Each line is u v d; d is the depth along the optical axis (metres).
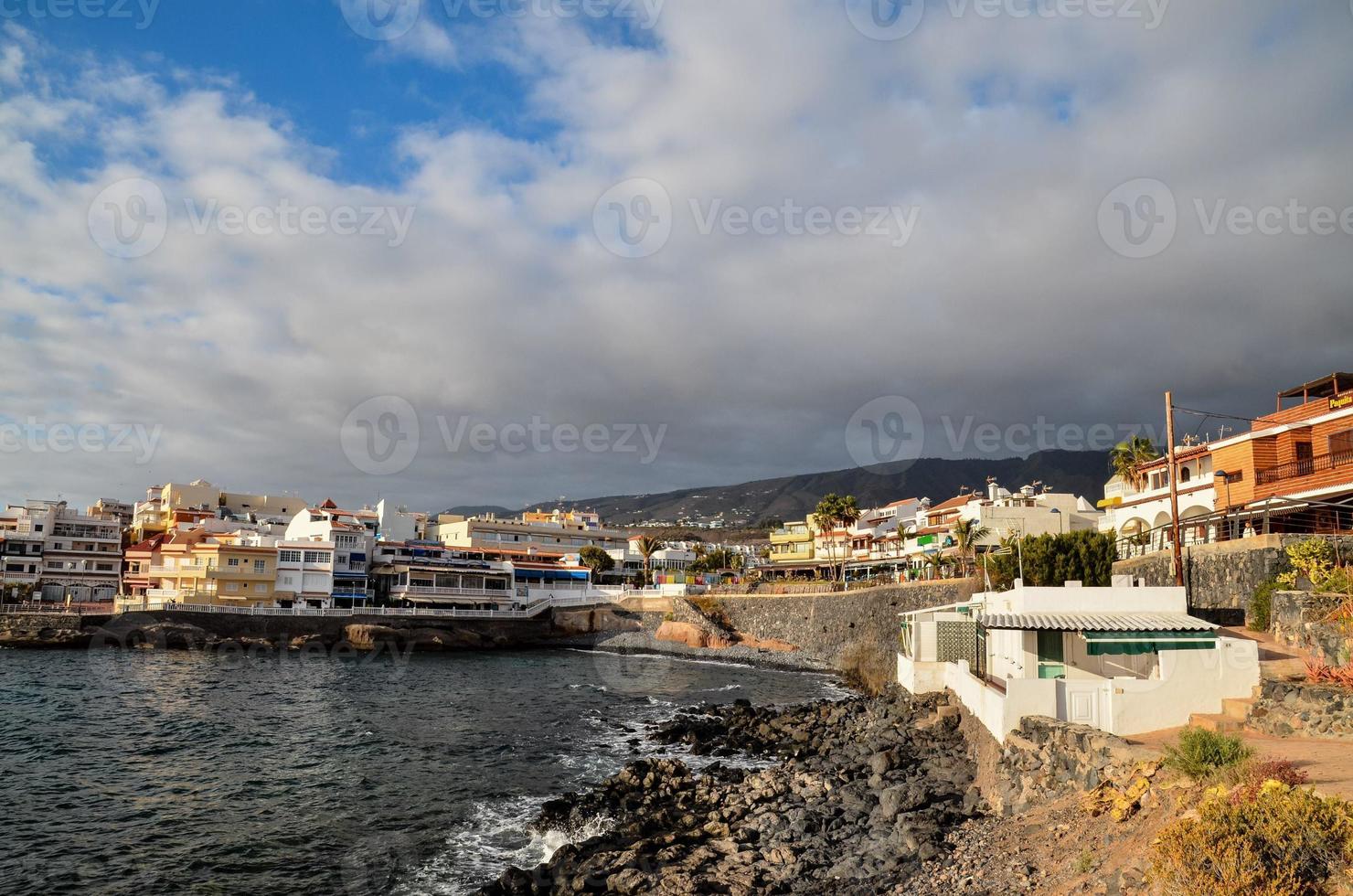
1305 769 16.16
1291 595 30.27
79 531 115.38
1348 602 27.20
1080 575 55.97
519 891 21.84
